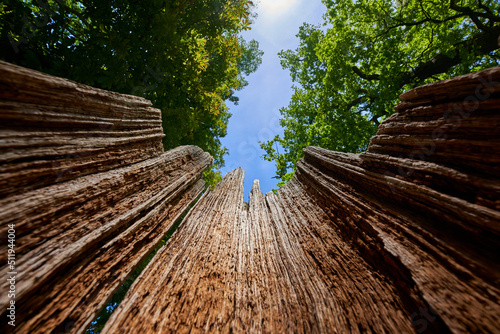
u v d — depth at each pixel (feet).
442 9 35.81
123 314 10.16
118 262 12.04
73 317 8.98
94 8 20.61
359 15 43.50
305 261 15.69
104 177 12.82
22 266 7.51
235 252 17.87
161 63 26.37
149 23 23.70
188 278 13.52
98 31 20.44
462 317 7.29
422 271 9.25
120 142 15.53
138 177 16.55
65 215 9.89
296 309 11.99
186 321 10.83
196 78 31.22
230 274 14.98
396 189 13.29
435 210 10.83
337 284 12.78
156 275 13.14
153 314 10.66
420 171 12.03
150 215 15.99
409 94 13.82
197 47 29.37
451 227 10.18
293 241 18.69
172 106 33.91
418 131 12.76
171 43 24.58
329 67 46.88
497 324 6.71
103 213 12.05
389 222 12.56
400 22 39.58
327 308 11.28
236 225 22.95
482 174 9.37
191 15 26.37
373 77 47.42
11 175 8.21
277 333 10.75
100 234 10.87
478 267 8.16
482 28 34.91
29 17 17.84
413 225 11.32
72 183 10.91
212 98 39.93
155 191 17.98
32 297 7.79
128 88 24.58
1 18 17.03
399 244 11.03
